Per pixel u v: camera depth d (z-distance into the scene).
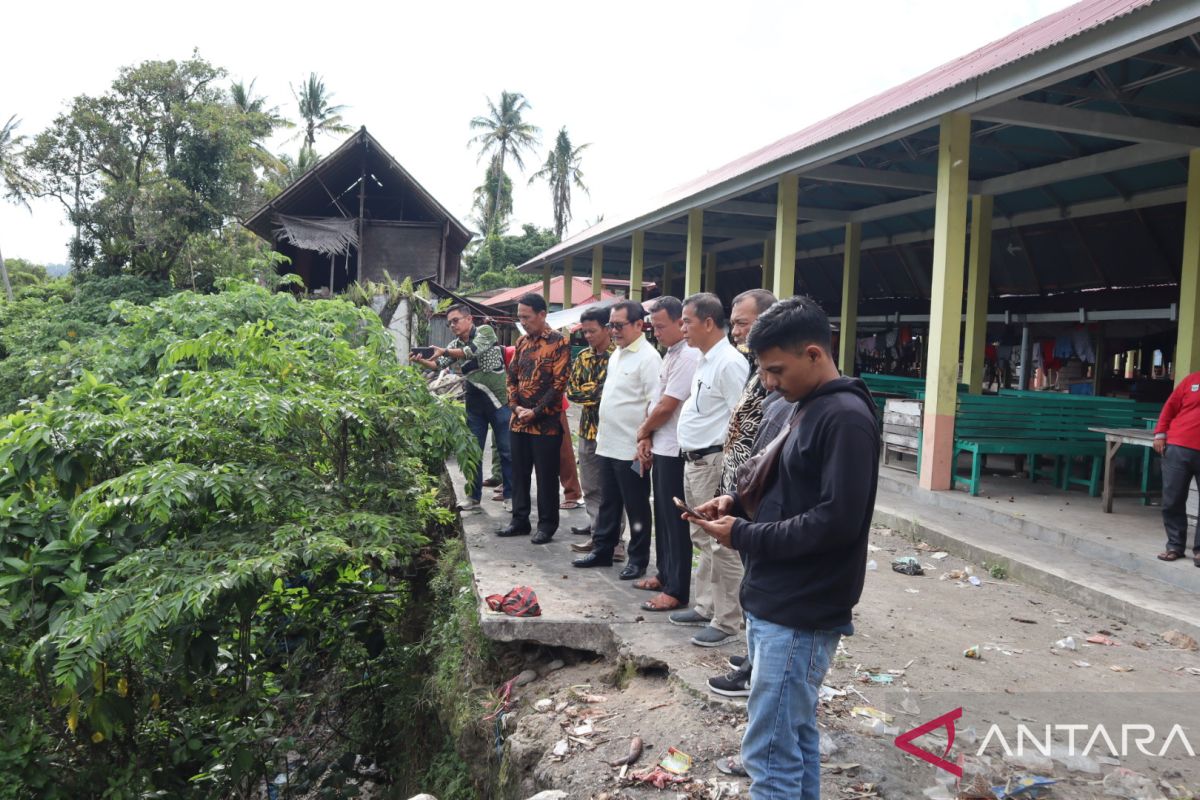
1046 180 11.06
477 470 7.52
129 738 5.45
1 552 4.70
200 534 5.19
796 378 2.49
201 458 5.68
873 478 2.38
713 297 4.35
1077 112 8.40
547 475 6.37
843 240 17.42
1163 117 9.16
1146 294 11.92
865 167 12.35
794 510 2.49
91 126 24.67
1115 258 12.48
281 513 5.46
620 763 3.42
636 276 16.61
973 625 5.10
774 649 2.47
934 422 8.24
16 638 4.89
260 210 24.95
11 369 19.84
